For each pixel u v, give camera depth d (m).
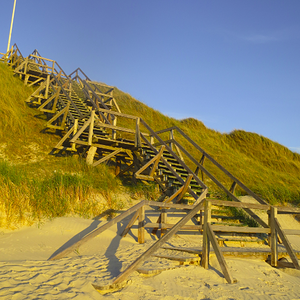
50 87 19.23
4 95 15.37
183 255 5.81
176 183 10.05
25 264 4.64
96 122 12.09
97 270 4.79
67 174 9.38
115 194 10.06
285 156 21.17
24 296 3.36
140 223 7.05
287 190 13.07
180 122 22.61
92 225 7.55
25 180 8.20
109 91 19.23
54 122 16.03
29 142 12.80
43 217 7.44
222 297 4.22
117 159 12.64
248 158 19.02
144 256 4.70
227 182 13.91
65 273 4.39
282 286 5.05
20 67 20.81
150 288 4.30
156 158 10.47
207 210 5.55
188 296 4.15
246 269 5.65
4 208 6.96
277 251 6.44
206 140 19.77
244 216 9.70
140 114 21.06
